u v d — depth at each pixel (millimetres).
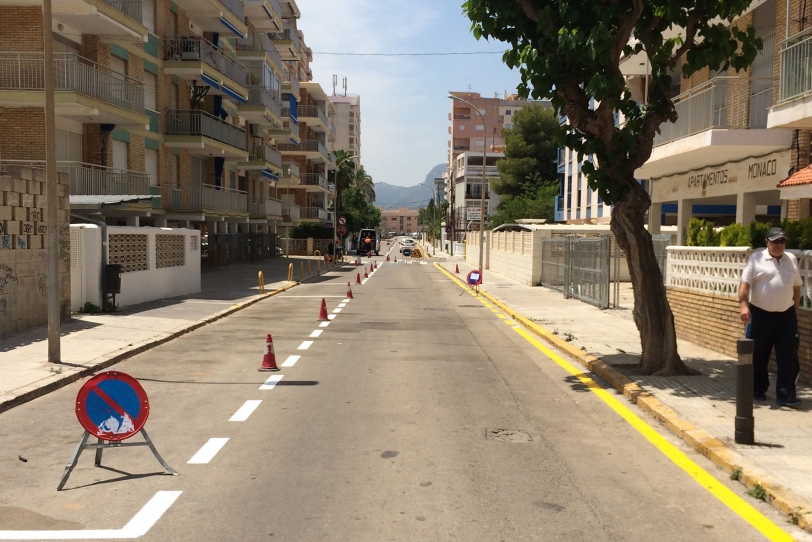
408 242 99750
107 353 11188
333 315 18516
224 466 5762
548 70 9195
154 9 31062
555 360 11406
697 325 11938
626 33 9016
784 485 5113
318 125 75125
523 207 61281
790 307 7547
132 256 19078
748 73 16891
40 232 13812
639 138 9703
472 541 4289
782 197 11867
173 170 33688
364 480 5406
